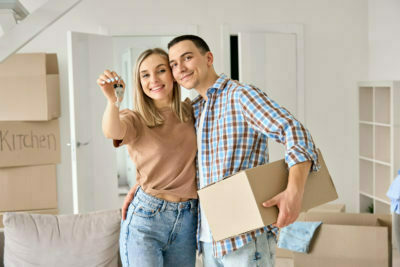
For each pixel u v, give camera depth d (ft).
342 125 20.77
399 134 16.48
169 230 7.88
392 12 18.78
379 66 19.84
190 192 7.87
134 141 7.91
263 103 6.82
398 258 15.56
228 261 7.27
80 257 9.70
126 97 23.91
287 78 20.04
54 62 18.25
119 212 10.20
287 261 15.37
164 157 7.81
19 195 17.83
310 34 20.29
